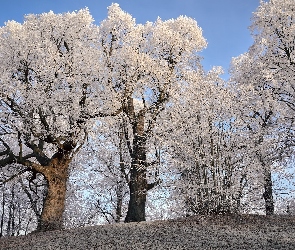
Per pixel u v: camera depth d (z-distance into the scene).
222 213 15.58
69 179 25.34
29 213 29.84
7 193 28.55
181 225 14.17
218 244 10.23
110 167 24.44
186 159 16.58
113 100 17.97
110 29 21.56
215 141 15.68
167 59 20.48
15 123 16.61
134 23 21.98
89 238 12.60
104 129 19.41
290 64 20.98
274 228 12.90
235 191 15.27
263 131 19.12
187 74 19.86
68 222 25.80
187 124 16.45
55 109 17.11
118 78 19.73
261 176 16.55
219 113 16.03
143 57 19.08
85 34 20.69
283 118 21.22
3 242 14.50
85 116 17.31
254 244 10.04
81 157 24.39
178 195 17.03
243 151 15.84
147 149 18.78
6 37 18.56
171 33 19.69
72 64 17.83
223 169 15.39
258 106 20.59
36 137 17.00
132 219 17.89
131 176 18.81
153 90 19.88
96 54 19.22
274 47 22.56
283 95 22.05
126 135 20.34
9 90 16.64
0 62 18.03
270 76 20.86
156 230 13.35
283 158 20.08
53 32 19.64
